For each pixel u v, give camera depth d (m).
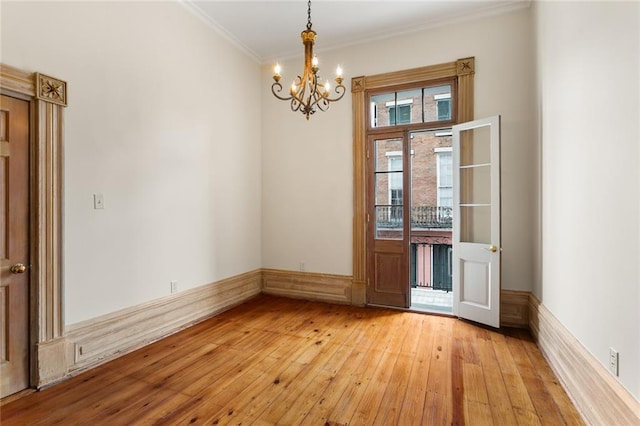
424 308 4.17
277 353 2.78
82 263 2.47
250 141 4.49
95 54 2.55
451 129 3.84
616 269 1.61
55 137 2.29
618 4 1.59
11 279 2.14
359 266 4.14
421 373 2.43
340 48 4.23
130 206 2.84
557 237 2.48
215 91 3.84
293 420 1.89
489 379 2.34
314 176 4.40
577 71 2.09
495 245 3.27
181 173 3.37
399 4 3.40
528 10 3.36
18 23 2.10
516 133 3.41
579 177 2.06
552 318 2.57
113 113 2.70
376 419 1.90
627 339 1.51
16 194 2.16
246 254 4.42
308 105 2.65
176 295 3.30
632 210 1.48
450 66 3.68
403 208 3.99
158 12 3.11
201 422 1.87
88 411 1.96
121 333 2.76
